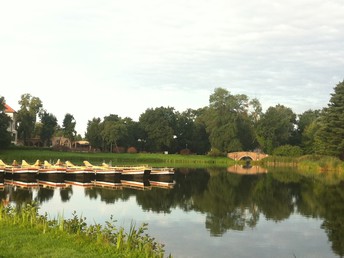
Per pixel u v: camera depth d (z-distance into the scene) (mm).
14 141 123312
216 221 30578
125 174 61938
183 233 26297
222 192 49531
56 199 39562
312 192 50375
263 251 22672
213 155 129875
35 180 57531
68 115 170500
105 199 40719
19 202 36406
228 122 128375
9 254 14211
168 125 139250
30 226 19094
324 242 24781
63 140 148250
